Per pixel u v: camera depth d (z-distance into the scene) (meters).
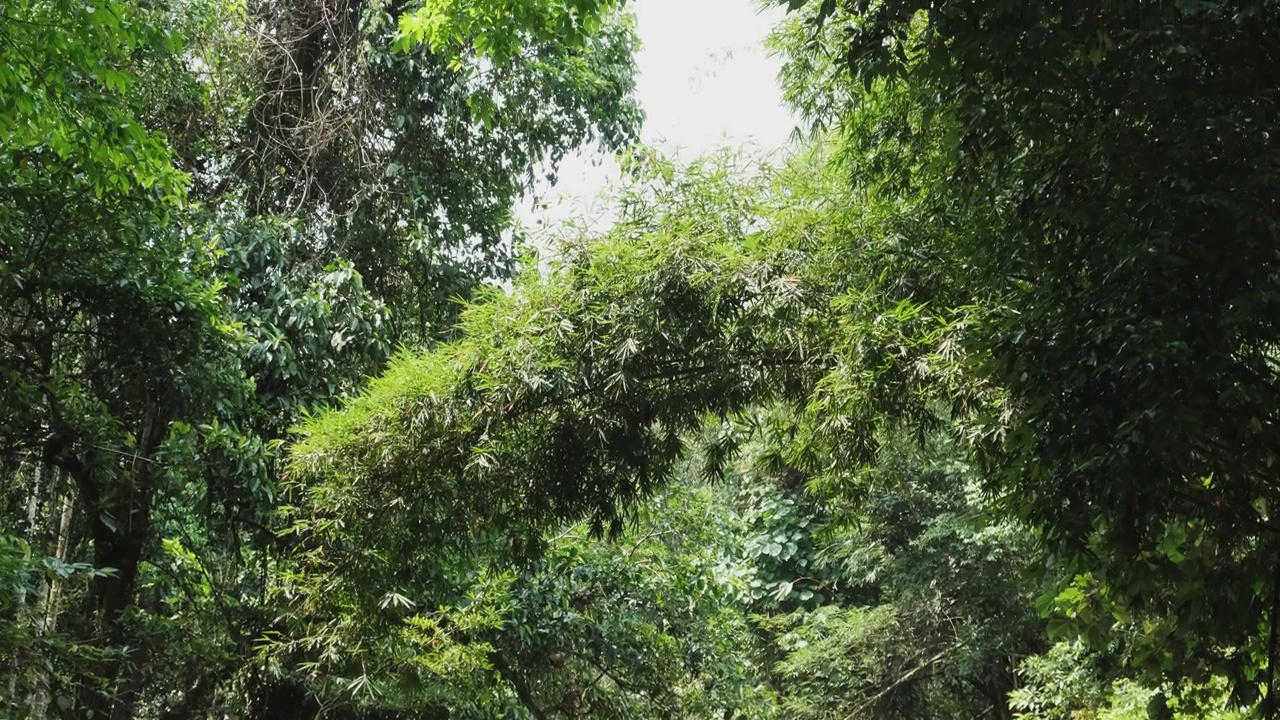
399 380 5.66
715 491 13.59
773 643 13.47
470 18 5.66
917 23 4.72
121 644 6.61
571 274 5.51
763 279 5.07
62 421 5.86
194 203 7.31
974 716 13.29
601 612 8.09
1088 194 3.25
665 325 5.27
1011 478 3.66
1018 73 3.26
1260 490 3.39
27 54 4.89
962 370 4.28
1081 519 3.20
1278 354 3.47
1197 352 2.88
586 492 5.67
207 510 7.01
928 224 5.05
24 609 6.43
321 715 7.09
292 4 8.44
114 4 5.07
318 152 8.17
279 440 6.53
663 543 8.75
